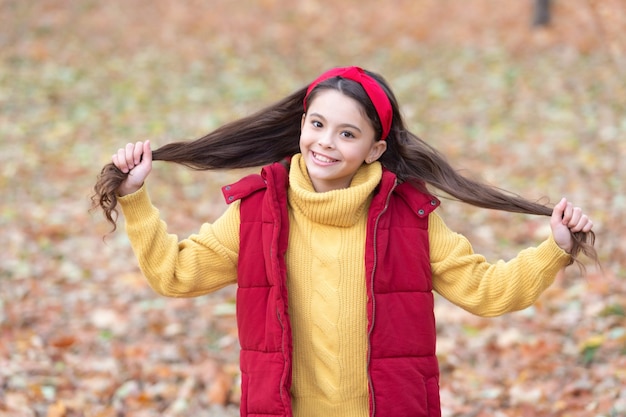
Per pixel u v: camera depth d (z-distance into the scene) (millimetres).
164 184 10742
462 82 15336
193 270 3316
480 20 18750
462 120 13367
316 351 3229
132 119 13555
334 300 3215
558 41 16688
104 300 7320
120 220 9312
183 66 16703
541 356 6090
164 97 14859
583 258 7766
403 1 20547
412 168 3510
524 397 5488
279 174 3305
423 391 3209
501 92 14492
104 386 5770
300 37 18734
